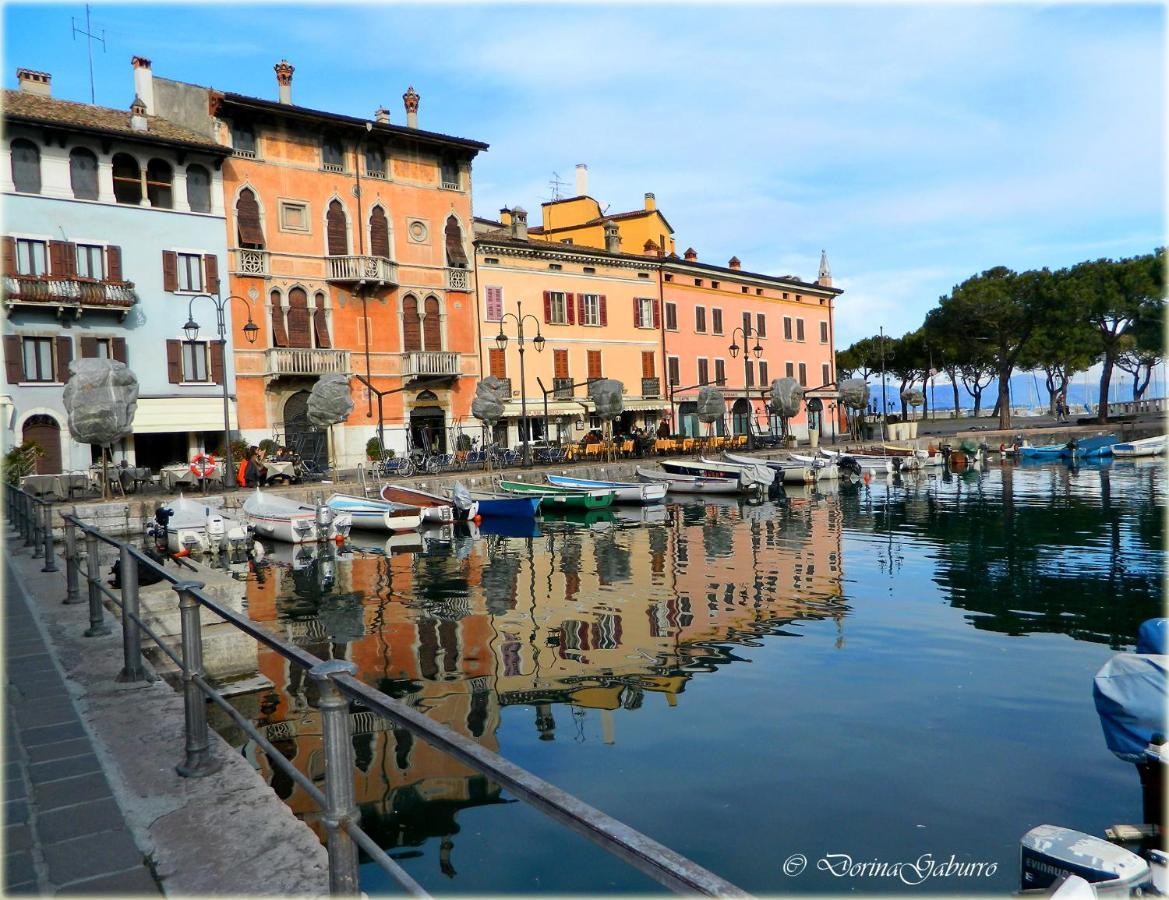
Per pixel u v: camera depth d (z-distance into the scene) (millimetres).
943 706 10312
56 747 5426
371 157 40750
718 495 40875
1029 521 28078
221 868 3906
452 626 15055
